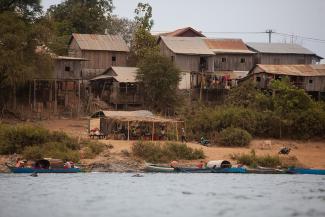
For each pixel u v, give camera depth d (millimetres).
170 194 107125
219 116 188500
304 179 138500
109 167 148250
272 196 106062
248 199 101812
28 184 119000
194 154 161625
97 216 85250
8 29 188500
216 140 180750
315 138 192750
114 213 87438
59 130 175125
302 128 192125
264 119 191500
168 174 143875
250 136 181000
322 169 156375
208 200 100188
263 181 132125
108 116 180000
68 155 151000
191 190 113312
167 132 181250
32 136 157000
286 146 183000
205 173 148375
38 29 192750
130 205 94375
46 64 195750
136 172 147125
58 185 118188
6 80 185875
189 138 185500
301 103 198875
